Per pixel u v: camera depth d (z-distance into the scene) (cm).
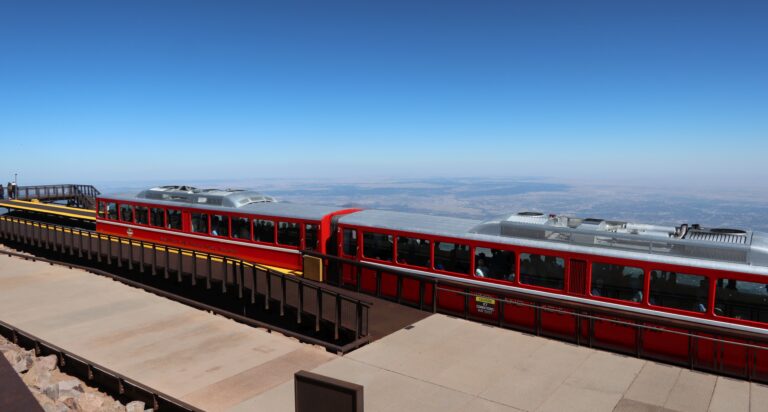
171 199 2406
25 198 4669
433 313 1398
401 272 1495
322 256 1744
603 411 822
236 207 2134
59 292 1697
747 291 1073
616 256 1223
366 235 1680
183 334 1268
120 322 1372
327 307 1473
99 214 2723
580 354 1073
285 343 1193
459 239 1473
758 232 1211
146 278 2138
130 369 1045
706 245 1142
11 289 1733
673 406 840
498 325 1265
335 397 550
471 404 845
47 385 950
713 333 975
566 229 1325
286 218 1942
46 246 2806
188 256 2188
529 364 1020
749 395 881
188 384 960
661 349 1152
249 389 930
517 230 1398
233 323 1361
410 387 911
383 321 1344
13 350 1138
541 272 1336
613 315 1095
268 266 2002
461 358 1049
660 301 1172
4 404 491
